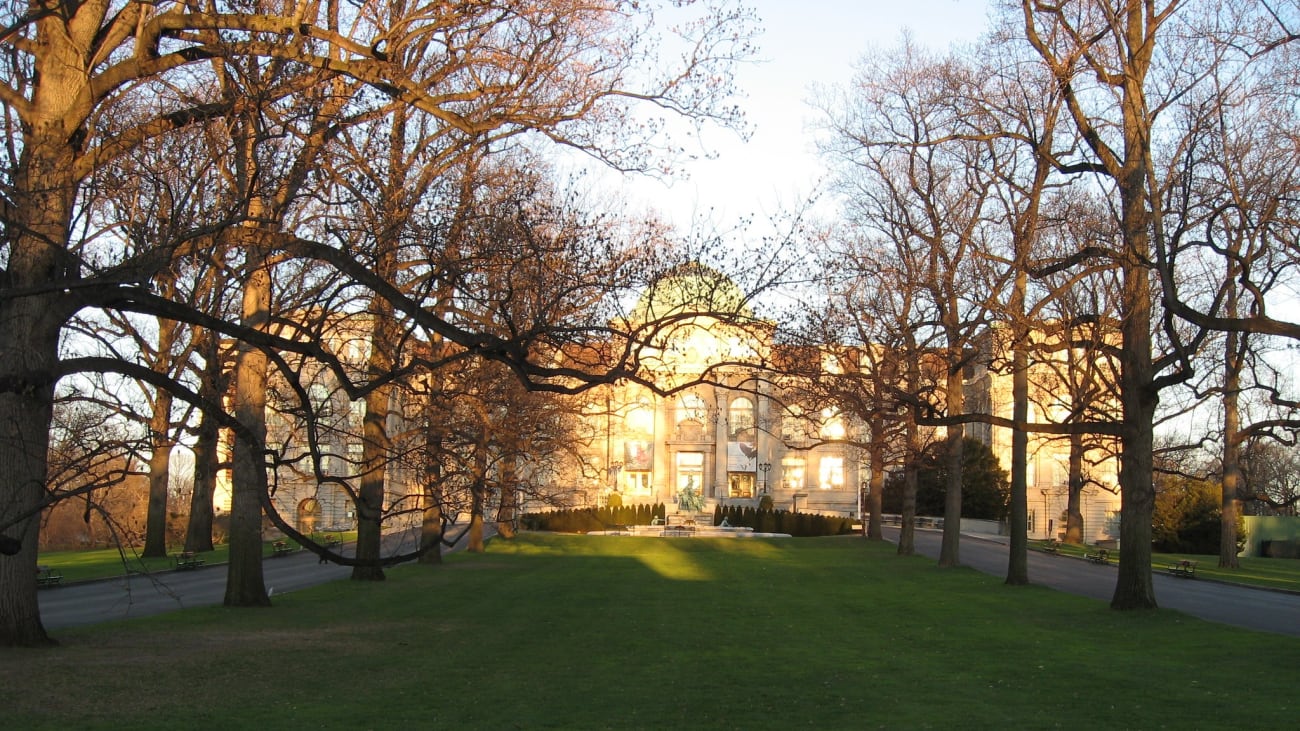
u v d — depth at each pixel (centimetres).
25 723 1327
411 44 1916
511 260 1485
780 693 1666
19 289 1099
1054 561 5228
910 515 5334
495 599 3094
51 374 1159
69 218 1599
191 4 1472
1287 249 2667
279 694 1570
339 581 3553
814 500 11419
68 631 2094
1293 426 2894
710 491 11619
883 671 1894
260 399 2616
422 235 1456
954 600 3200
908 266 3700
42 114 1568
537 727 1391
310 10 1619
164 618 2409
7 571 1844
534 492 4156
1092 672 1878
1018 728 1409
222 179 1906
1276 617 2823
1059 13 2709
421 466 2105
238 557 2702
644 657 2031
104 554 5084
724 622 2628
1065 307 3197
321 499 6806
